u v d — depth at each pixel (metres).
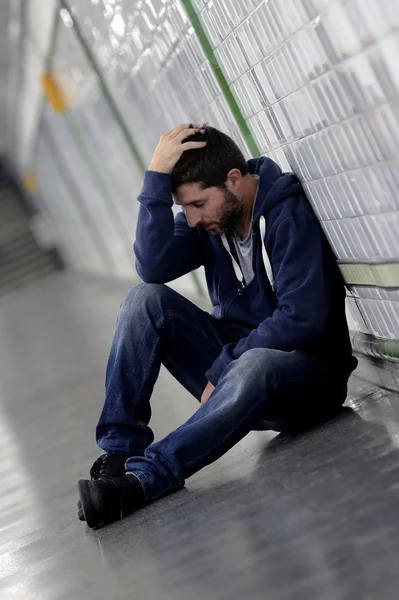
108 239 17.16
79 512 3.48
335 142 3.10
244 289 3.57
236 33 3.69
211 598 2.24
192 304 3.63
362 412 3.54
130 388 3.54
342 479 2.81
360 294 3.60
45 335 13.84
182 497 3.27
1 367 11.86
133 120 8.72
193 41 4.44
